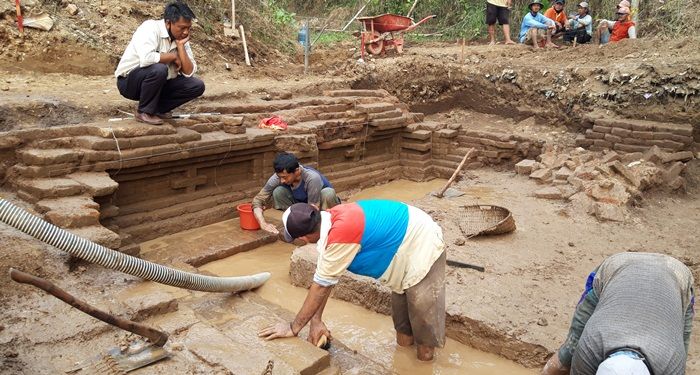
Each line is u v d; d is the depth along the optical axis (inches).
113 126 230.5
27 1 308.8
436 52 465.1
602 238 242.7
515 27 573.3
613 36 457.7
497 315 173.5
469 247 225.1
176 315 155.7
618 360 88.3
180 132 247.4
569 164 320.5
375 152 369.7
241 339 147.7
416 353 167.0
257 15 447.2
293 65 422.9
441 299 148.8
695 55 373.1
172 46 237.0
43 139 219.9
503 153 372.8
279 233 246.2
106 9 350.9
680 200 304.8
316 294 138.5
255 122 298.7
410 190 356.8
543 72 406.9
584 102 383.9
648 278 103.0
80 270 173.6
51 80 299.3
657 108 357.1
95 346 137.2
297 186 220.5
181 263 217.6
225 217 270.5
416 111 430.6
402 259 140.9
